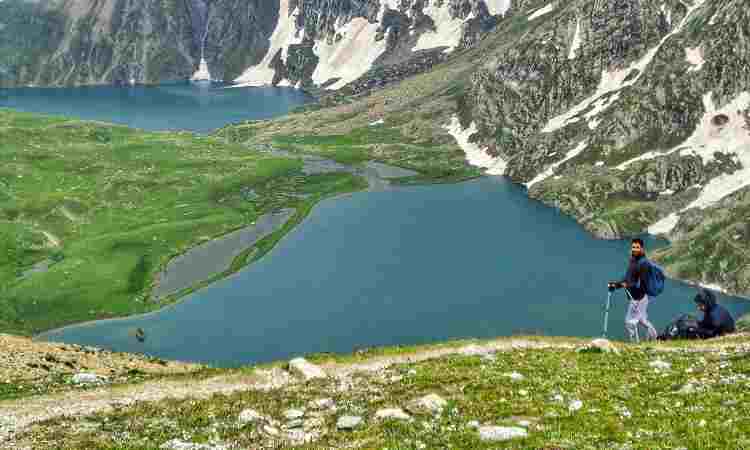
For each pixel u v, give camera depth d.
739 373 22.84
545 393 23.00
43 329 135.38
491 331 127.62
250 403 26.08
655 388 22.44
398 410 21.97
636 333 32.38
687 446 16.06
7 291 149.62
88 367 49.62
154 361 61.00
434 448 17.81
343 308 140.75
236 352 122.44
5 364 44.03
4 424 26.09
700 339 32.34
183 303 147.12
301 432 21.64
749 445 15.64
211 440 21.30
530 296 145.38
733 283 151.12
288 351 122.06
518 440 17.53
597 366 27.25
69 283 154.00
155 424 24.14
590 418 19.19
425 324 131.75
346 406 24.23
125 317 140.75
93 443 22.00
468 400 22.89
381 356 35.56
